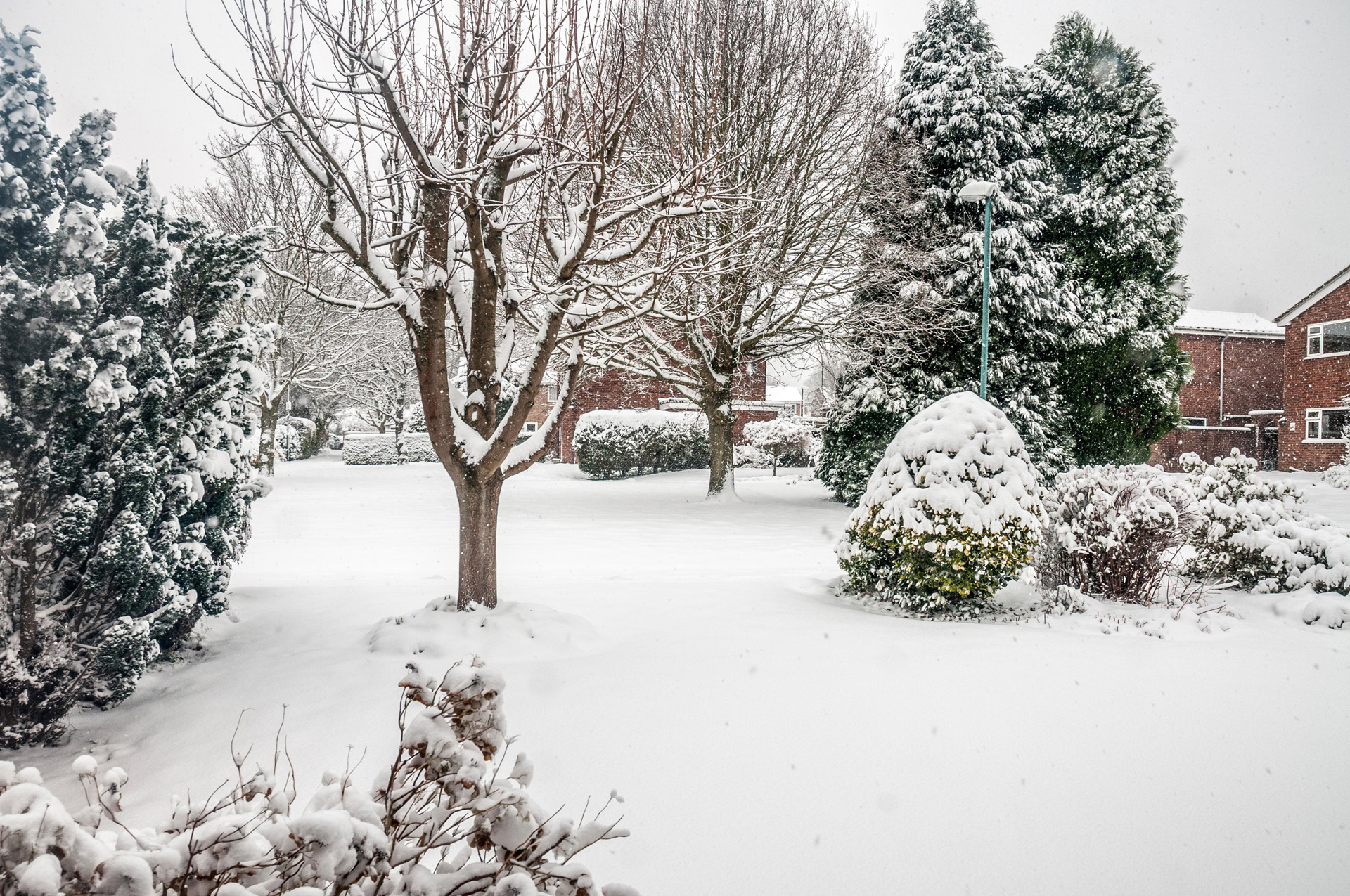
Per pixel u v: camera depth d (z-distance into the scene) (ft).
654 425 95.09
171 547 17.43
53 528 15.30
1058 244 68.90
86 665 15.39
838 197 58.13
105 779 6.27
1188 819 11.91
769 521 55.88
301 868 5.27
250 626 22.47
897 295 64.90
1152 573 27.81
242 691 17.28
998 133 65.77
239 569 35.45
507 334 24.02
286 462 130.72
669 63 46.85
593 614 23.73
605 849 10.98
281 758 13.98
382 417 146.51
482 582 22.02
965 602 25.96
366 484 84.94
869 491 27.84
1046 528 28.22
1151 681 17.90
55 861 4.51
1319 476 93.45
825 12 56.59
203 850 5.35
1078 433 69.31
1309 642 22.31
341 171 18.62
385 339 118.62
